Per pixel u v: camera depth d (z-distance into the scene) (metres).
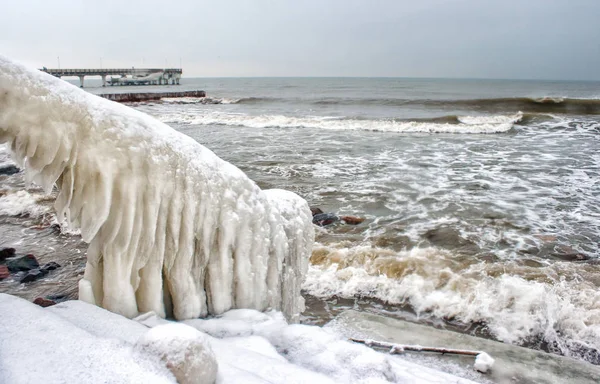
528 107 32.00
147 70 102.25
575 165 14.66
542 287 6.25
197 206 3.12
